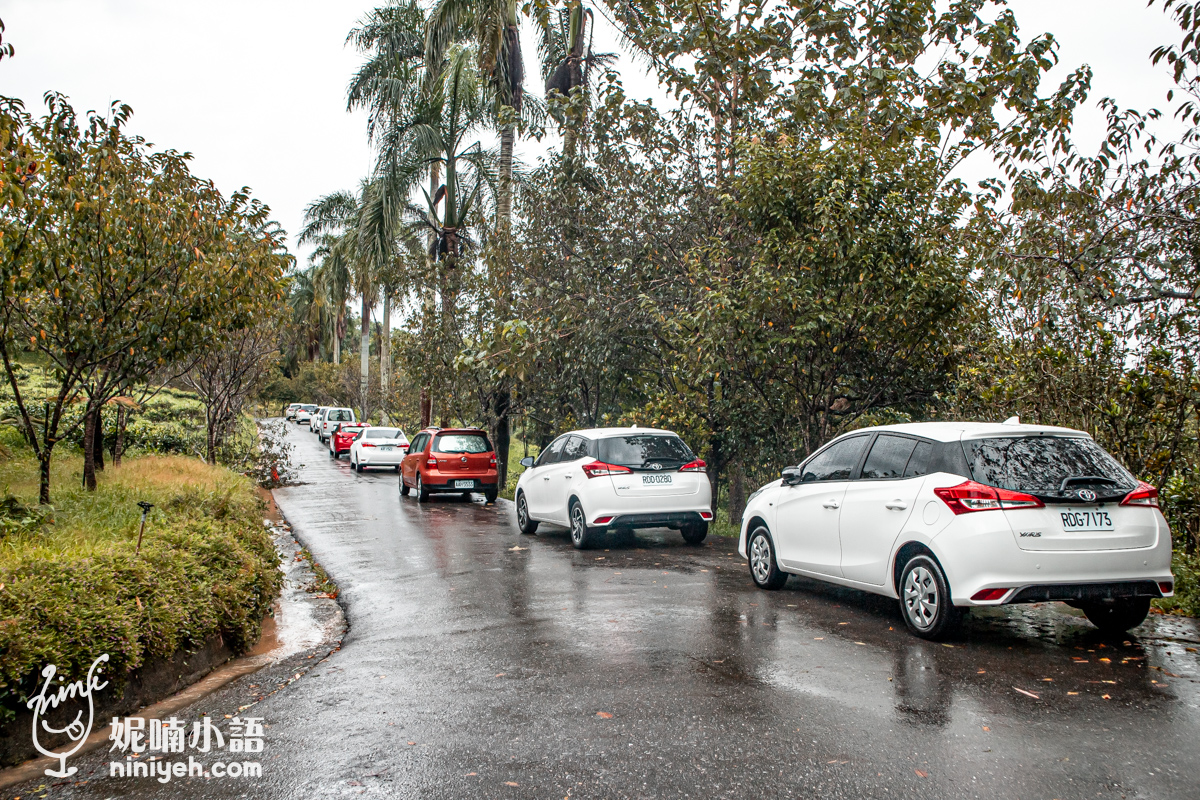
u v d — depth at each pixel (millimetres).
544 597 7848
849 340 10867
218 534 7355
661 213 13656
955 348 10719
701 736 4148
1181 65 7008
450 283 21797
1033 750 3920
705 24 10477
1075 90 8875
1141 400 8289
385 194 25141
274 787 3695
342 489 21938
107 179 9203
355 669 5637
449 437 18312
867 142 10281
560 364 16203
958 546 5613
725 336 10547
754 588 8125
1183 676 5086
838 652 5691
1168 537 5672
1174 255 7711
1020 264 7734
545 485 12062
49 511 8617
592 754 3949
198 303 10062
